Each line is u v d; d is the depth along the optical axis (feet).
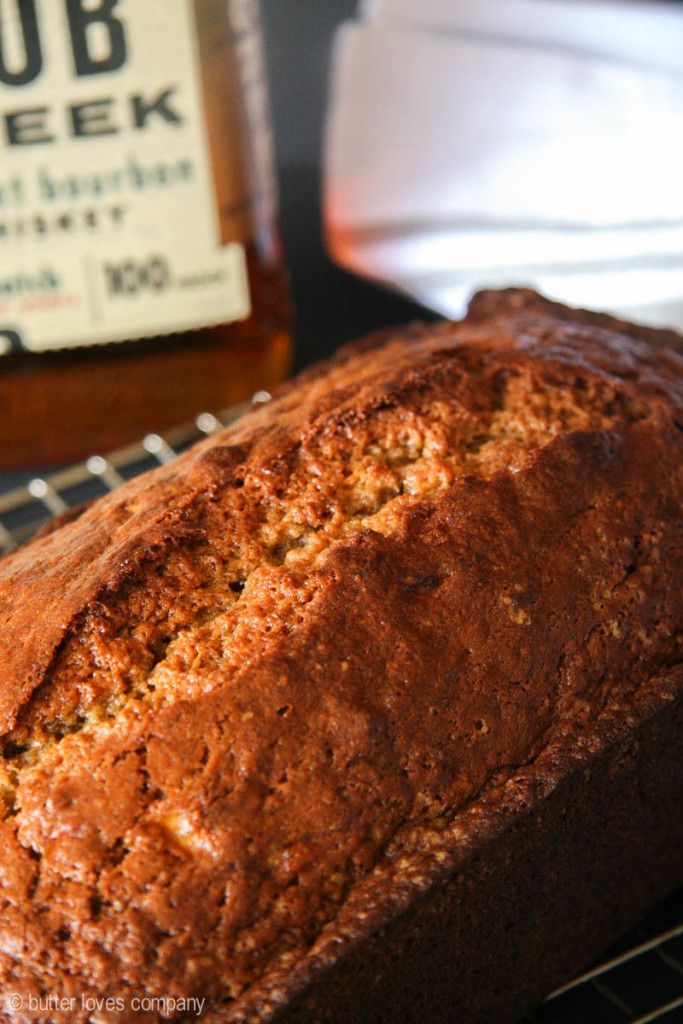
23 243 1.00
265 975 0.67
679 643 0.75
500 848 0.71
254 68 1.00
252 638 0.70
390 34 1.34
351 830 0.68
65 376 1.05
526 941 0.75
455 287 1.26
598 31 1.29
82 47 0.96
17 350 1.03
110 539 0.74
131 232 1.01
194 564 0.72
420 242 1.29
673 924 0.81
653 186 1.27
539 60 1.30
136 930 0.66
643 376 0.81
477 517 0.73
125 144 0.99
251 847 0.67
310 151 1.39
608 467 0.76
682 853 0.80
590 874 0.76
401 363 0.80
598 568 0.74
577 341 0.82
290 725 0.68
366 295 1.23
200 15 0.97
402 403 0.77
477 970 0.74
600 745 0.72
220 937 0.66
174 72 0.98
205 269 1.03
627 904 0.79
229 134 1.00
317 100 1.39
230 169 1.01
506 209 1.29
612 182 1.28
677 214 1.26
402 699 0.70
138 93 0.98
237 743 0.68
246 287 1.04
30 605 0.72
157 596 0.71
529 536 0.73
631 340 0.85
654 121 1.28
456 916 0.71
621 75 1.29
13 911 0.66
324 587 0.71
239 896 0.67
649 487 0.76
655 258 1.25
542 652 0.72
